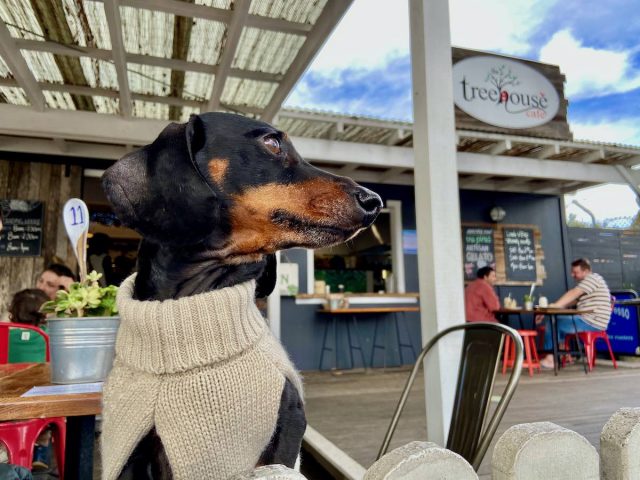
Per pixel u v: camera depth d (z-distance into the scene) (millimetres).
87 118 3957
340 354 6457
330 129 5340
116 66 3160
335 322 6504
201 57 3367
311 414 3695
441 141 2295
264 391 1022
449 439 1753
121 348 1077
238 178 1250
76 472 1591
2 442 1955
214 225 1123
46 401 1220
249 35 3092
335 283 7719
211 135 1260
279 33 3051
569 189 7652
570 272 7773
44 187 5355
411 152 5789
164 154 1133
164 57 3352
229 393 983
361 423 3404
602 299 5660
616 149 6012
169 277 1199
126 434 982
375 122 5020
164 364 995
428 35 2332
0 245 5152
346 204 1277
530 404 3740
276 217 1267
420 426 3293
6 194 5238
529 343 5465
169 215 1114
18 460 1876
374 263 7848
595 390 4332
